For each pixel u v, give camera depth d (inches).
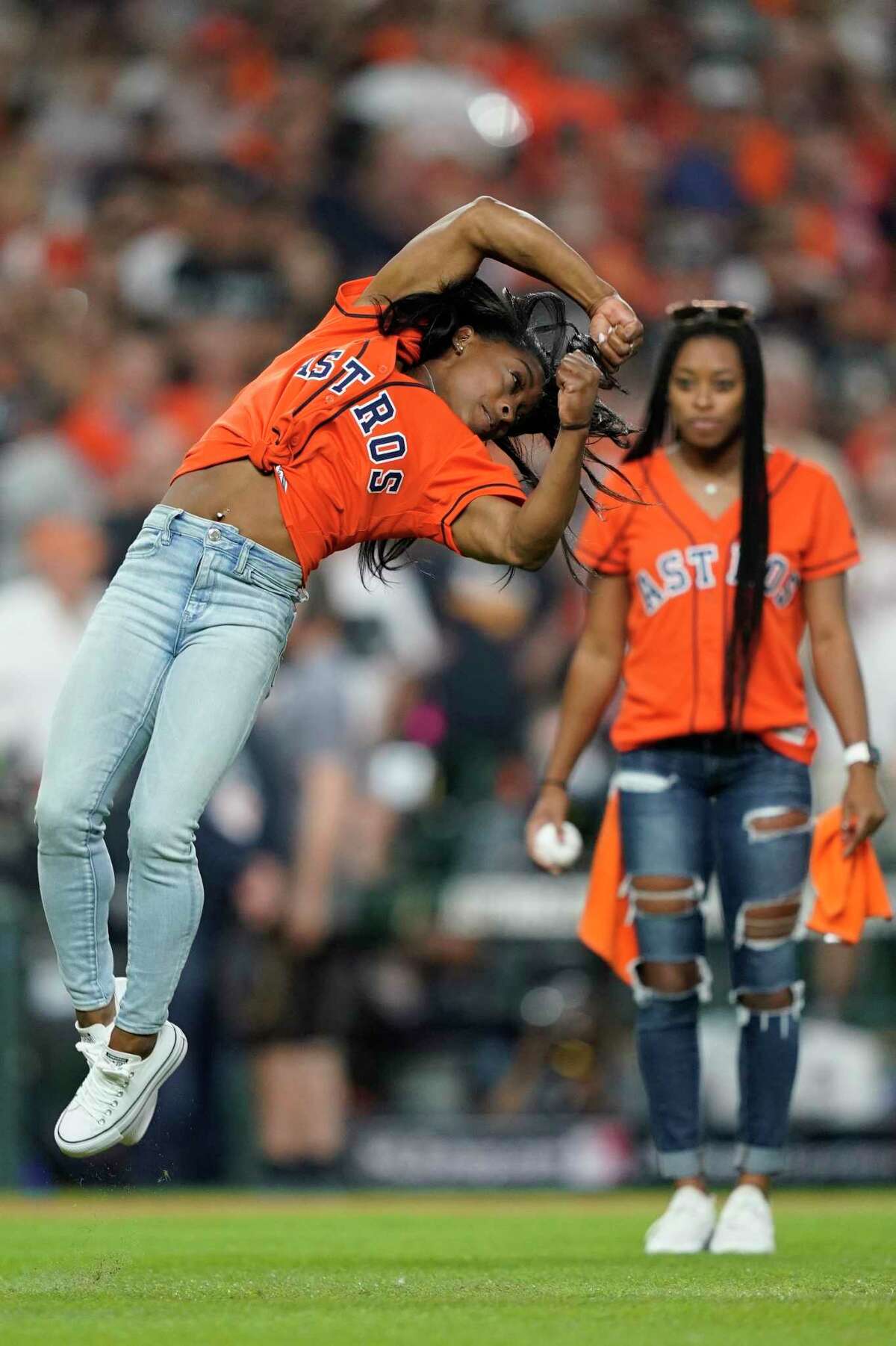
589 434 492.4
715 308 642.2
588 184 1772.9
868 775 645.9
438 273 518.0
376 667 1222.9
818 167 1930.4
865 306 1806.1
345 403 503.5
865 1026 1100.5
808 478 650.2
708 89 1911.9
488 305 527.5
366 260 1606.8
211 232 1534.2
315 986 1077.1
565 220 1723.7
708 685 634.2
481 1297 464.1
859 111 2021.4
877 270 1902.1
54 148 1662.2
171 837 482.0
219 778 490.3
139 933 489.7
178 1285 499.5
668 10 1948.8
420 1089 1077.1
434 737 1243.2
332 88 1761.8
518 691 1278.3
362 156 1691.7
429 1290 485.1
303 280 1519.4
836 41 2047.2
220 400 1434.5
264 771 1116.5
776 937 639.8
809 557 649.0
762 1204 639.8
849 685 649.0
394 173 1675.7
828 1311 430.0
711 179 1840.6
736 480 648.4
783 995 641.6
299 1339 381.4
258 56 1780.3
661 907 642.8
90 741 488.7
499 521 500.1
